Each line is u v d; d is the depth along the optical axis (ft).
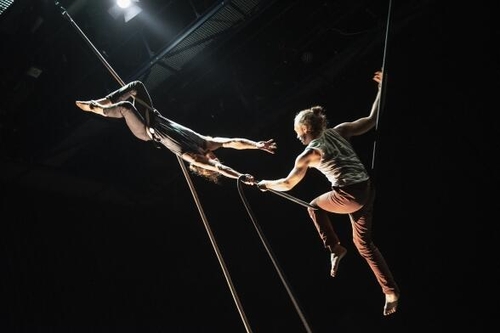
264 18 32.89
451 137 37.93
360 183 14.56
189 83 35.99
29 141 34.88
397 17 35.01
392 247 40.47
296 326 44.83
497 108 36.11
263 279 45.98
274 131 41.19
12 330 33.32
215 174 18.20
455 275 38.37
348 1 34.24
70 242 38.78
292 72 37.60
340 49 36.76
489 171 36.94
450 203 38.47
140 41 33.32
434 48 36.47
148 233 44.04
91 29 30.66
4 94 31.27
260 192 46.14
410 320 40.04
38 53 30.04
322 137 15.05
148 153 40.73
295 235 45.68
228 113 39.22
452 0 34.88
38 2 27.71
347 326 43.09
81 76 32.30
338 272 44.09
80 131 34.96
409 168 39.75
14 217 36.47
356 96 38.81
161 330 40.86
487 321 37.11
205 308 44.34
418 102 38.19
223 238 47.19
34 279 35.70
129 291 40.42
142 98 17.11
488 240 37.17
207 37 32.68
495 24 35.35
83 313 37.14
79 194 40.50
